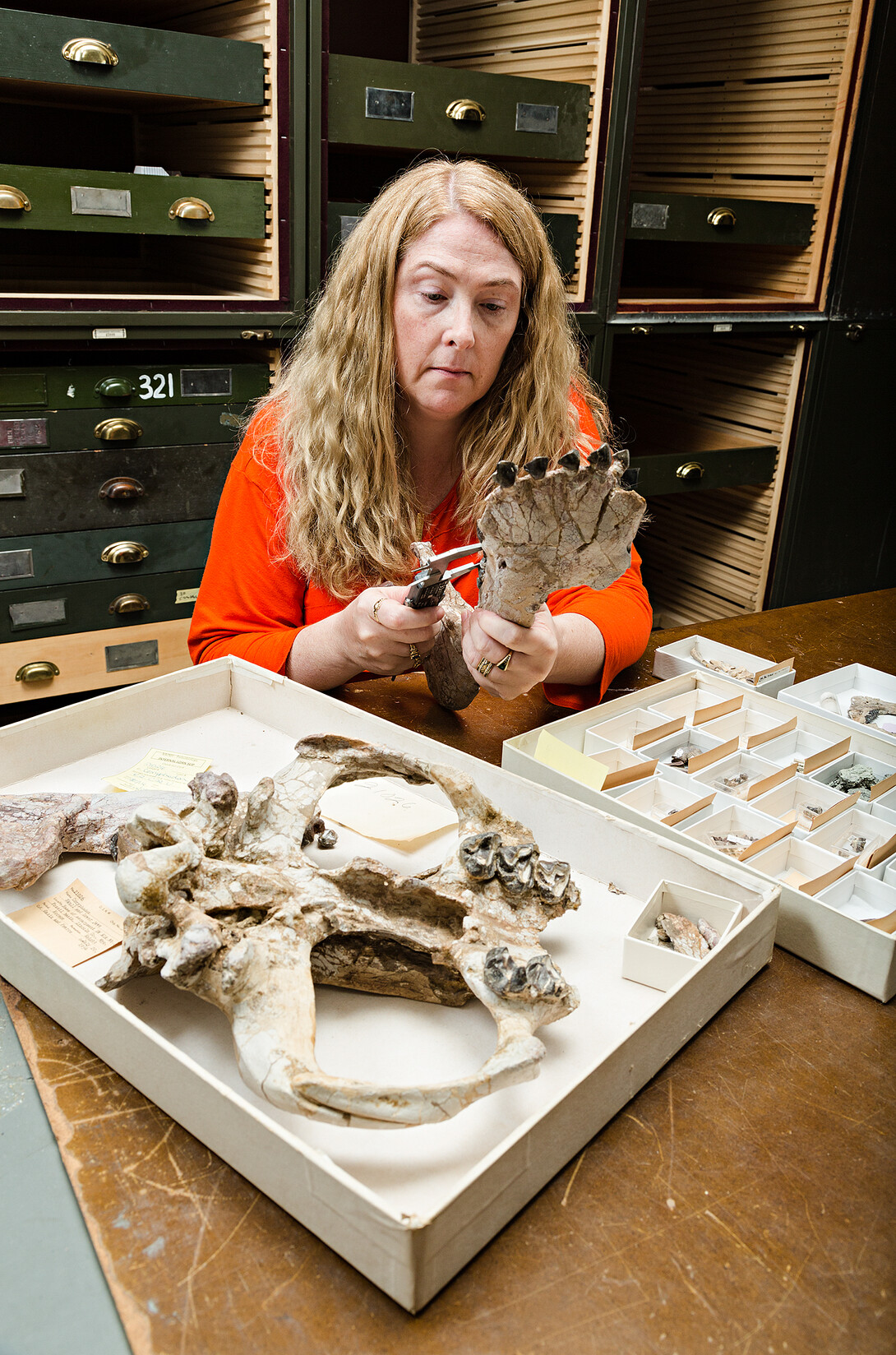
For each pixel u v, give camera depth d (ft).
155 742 3.86
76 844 3.10
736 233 7.64
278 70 5.75
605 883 3.07
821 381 8.39
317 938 2.41
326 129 5.98
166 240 7.70
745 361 8.92
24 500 6.02
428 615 3.84
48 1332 1.76
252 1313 1.81
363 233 4.20
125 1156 2.13
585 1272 1.90
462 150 6.38
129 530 6.43
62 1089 2.30
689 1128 2.24
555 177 7.10
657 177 9.49
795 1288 1.89
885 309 8.50
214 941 2.23
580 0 6.61
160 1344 1.75
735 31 8.32
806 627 5.85
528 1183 1.99
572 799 3.09
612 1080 2.17
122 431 6.11
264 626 4.84
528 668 3.67
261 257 6.28
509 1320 1.81
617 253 7.09
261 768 3.66
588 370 7.29
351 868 2.57
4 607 6.20
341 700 4.57
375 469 4.49
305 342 4.71
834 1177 2.13
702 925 2.80
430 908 2.58
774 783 3.85
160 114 7.29
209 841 2.67
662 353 9.88
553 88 6.50
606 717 4.25
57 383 5.87
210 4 6.18
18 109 7.18
